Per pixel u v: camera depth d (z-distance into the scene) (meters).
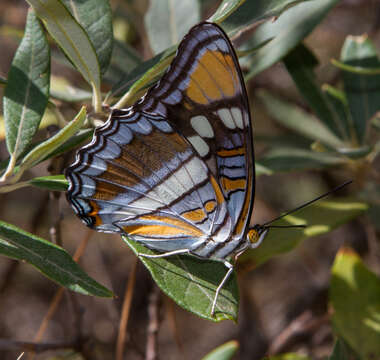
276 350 0.39
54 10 0.29
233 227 0.31
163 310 0.39
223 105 0.30
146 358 0.36
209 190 0.31
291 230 0.34
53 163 0.32
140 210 0.31
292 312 0.44
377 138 0.40
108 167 0.31
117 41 0.35
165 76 0.30
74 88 0.35
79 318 0.34
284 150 0.38
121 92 0.31
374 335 0.35
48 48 0.30
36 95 0.30
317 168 0.35
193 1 0.35
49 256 0.29
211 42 0.30
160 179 0.31
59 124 0.32
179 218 0.31
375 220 0.36
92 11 0.31
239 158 0.31
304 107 0.43
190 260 0.31
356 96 0.36
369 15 0.45
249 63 0.33
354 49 0.36
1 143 0.44
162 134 0.31
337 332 0.35
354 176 0.36
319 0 0.33
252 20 0.31
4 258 0.44
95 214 0.31
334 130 0.36
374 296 0.35
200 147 0.31
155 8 0.35
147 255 0.30
